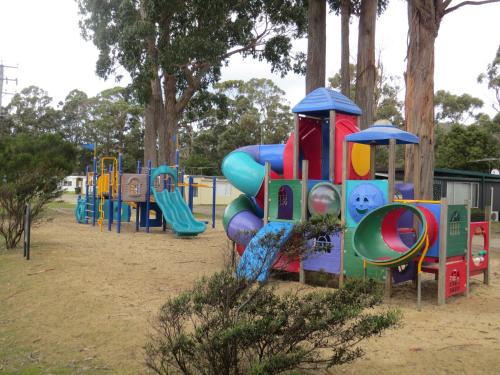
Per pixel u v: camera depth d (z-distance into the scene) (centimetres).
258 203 956
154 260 1066
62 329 561
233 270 423
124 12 2261
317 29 1697
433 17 1092
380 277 726
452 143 3894
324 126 948
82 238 1468
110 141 6500
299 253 417
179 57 2269
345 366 433
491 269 1052
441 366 438
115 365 449
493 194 3002
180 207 1706
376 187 722
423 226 627
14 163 1938
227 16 2516
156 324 557
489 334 546
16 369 448
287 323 355
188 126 6438
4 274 873
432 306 684
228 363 357
